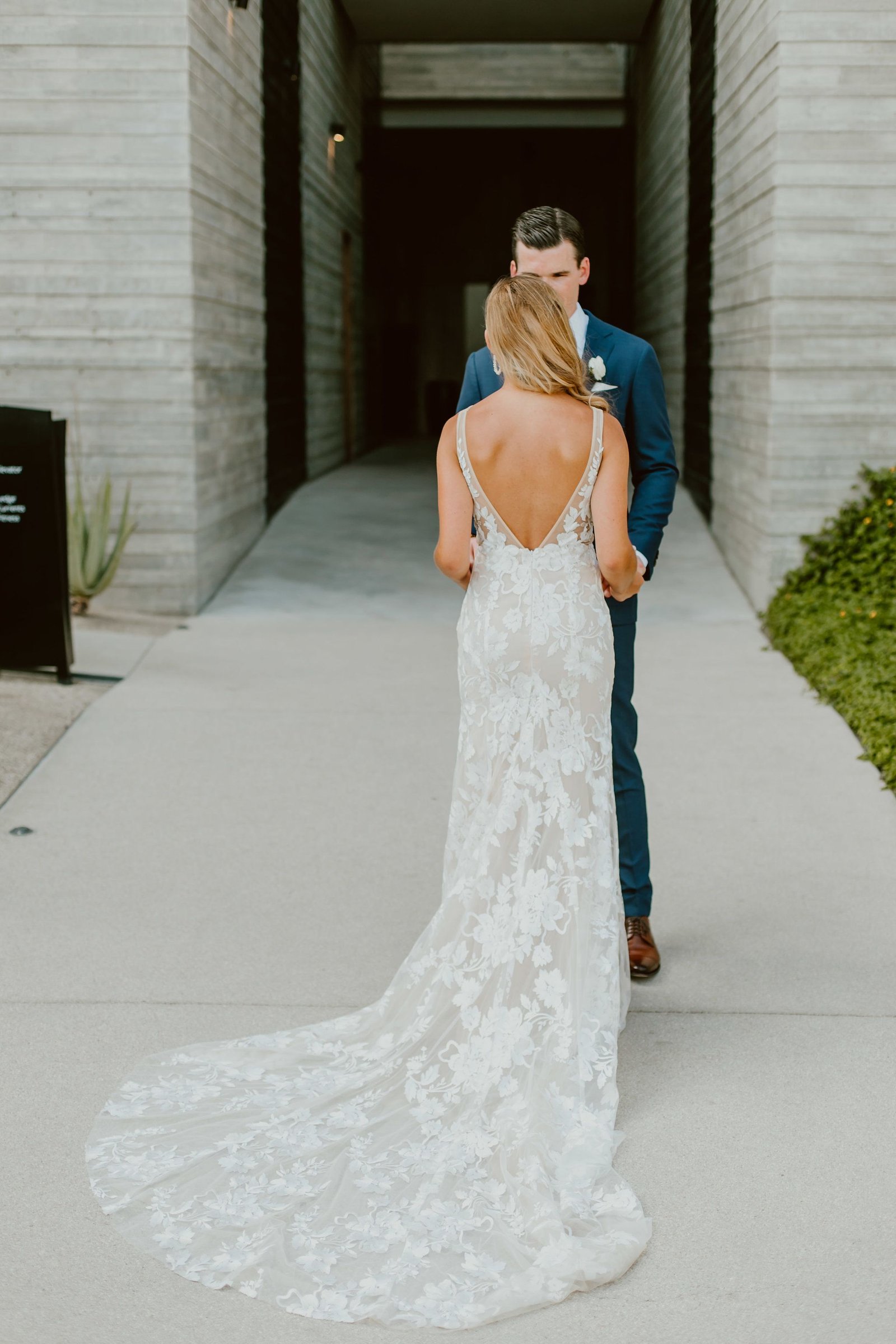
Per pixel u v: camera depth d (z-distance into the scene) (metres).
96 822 4.76
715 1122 2.82
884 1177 2.61
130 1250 2.38
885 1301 2.24
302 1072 2.96
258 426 10.90
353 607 8.95
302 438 13.56
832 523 8.12
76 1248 2.39
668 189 14.09
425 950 3.01
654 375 3.36
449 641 7.97
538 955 2.83
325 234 14.93
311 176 13.76
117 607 8.68
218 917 3.92
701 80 11.59
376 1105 2.83
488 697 2.91
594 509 2.87
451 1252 2.37
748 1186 2.58
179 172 8.16
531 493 2.86
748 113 8.82
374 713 6.25
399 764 5.46
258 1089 2.90
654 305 15.62
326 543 10.84
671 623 8.39
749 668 7.12
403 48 19.58
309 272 13.79
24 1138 2.75
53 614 6.54
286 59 12.09
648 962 3.49
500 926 2.85
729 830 4.65
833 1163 2.66
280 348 12.09
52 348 8.38
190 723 6.04
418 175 24.14
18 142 8.13
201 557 8.78
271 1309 2.23
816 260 7.87
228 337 9.58
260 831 4.67
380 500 12.78
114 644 7.62
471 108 19.94
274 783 5.21
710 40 10.89
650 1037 3.19
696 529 10.99
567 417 2.85
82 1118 2.83
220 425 9.31
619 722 3.41
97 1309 2.23
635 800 3.48
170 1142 2.71
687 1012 3.33
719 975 3.53
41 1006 3.35
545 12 15.31
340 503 12.49
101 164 8.15
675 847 4.49
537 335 2.83
